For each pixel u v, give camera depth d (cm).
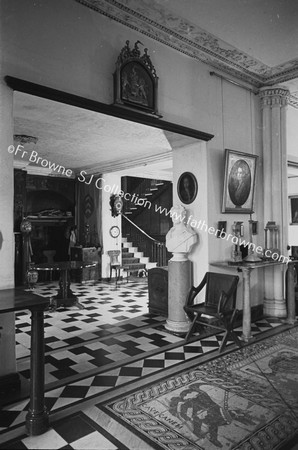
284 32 511
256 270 672
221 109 621
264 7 451
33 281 988
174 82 543
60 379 387
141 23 479
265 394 349
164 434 282
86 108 430
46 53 393
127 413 314
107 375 396
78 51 423
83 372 406
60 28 406
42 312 294
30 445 269
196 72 579
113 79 455
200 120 583
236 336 489
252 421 300
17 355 467
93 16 439
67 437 279
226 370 408
